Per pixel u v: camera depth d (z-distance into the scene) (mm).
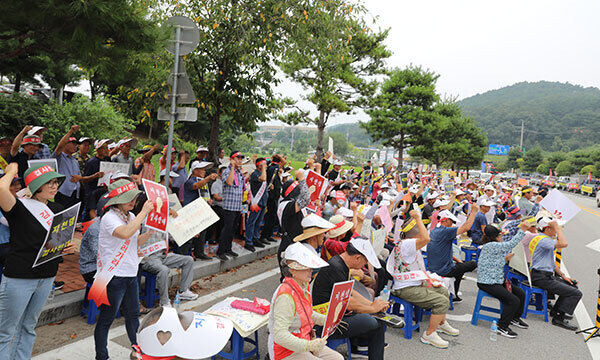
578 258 11477
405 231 5410
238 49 9898
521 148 107812
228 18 10352
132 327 4062
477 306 6008
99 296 3652
